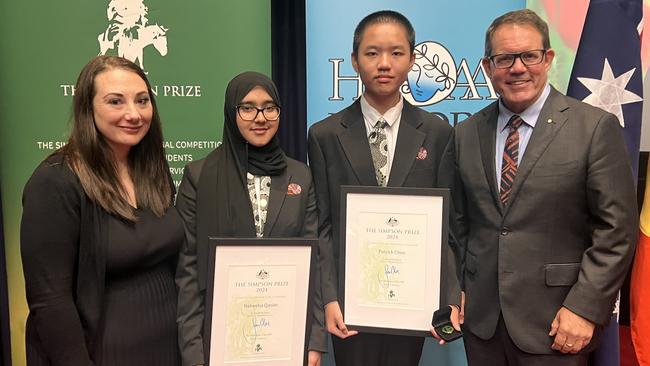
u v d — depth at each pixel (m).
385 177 1.83
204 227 1.63
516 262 1.59
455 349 2.50
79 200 1.40
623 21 2.14
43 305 1.36
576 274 1.57
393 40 1.72
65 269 1.39
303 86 2.88
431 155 1.80
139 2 2.28
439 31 2.35
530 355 1.61
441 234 1.69
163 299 1.56
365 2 2.33
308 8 2.36
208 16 2.29
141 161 1.59
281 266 1.60
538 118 1.59
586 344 1.53
